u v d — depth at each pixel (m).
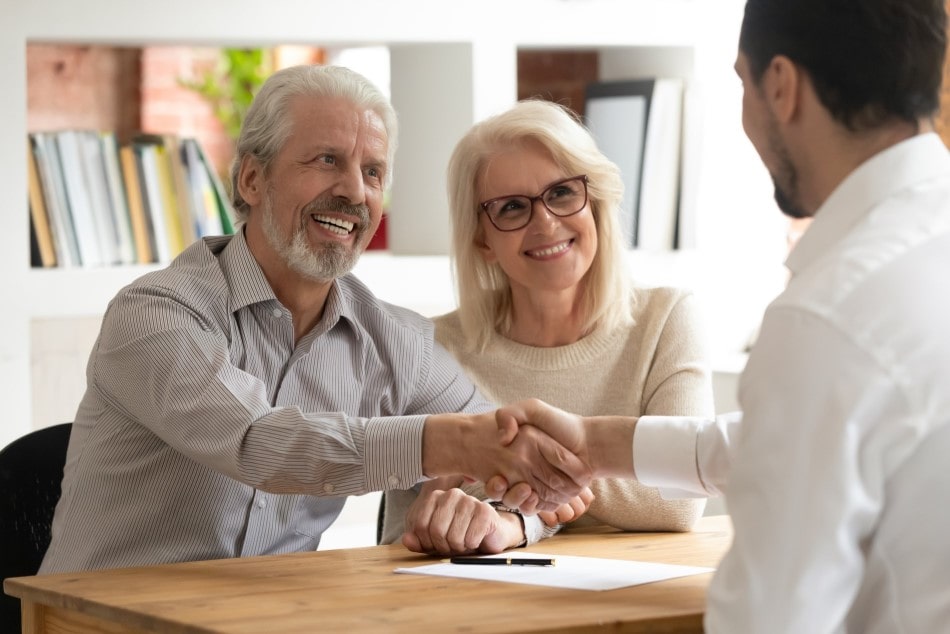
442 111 3.59
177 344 2.09
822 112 1.41
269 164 2.29
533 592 1.70
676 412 2.49
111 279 3.24
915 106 1.39
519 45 3.61
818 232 1.42
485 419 1.99
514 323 2.66
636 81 3.80
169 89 4.67
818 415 1.27
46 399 3.20
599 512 2.36
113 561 2.19
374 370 2.42
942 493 1.27
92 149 3.30
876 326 1.27
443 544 2.05
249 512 2.23
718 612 1.31
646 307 2.63
